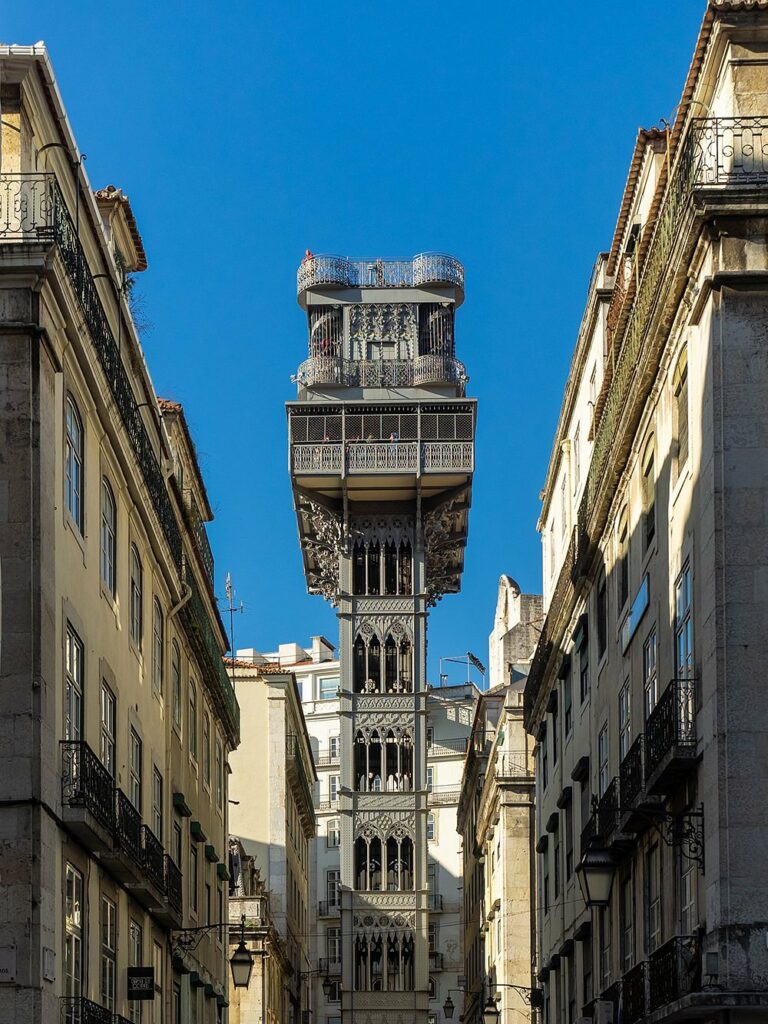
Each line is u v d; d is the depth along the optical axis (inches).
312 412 3088.1
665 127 1183.6
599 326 1429.6
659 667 1061.1
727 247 901.8
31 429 923.4
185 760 1569.9
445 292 3144.7
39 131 997.8
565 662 1583.4
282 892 2711.6
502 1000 2322.8
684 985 903.7
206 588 1769.2
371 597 3176.7
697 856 903.1
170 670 1466.5
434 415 3073.3
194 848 1632.6
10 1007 866.8
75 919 991.0
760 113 922.1
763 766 860.6
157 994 1320.1
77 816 949.8
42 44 958.4
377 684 3157.0
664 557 1053.8
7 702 898.1
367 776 3120.1
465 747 4259.4
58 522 973.8
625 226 1316.4
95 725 1088.2
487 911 2704.2
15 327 925.8
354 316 3134.8
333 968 4197.8
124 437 1178.6
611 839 1158.3
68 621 999.6
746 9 921.5
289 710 2874.0
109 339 1118.4
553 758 1752.0
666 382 1049.5
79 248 1017.5
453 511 3139.8
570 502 1628.9
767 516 886.4
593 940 1378.0
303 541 3228.3
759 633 874.1
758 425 893.2
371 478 3078.2
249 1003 2236.7
